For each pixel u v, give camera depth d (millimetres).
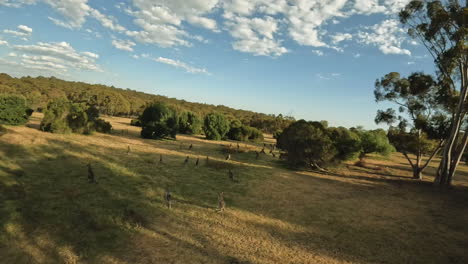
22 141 25297
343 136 29062
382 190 19516
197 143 43562
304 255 8945
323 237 10477
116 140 35594
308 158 26109
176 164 23438
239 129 59531
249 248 9172
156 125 42594
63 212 10961
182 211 12312
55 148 24359
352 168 29875
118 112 110500
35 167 17406
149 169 20375
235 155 33344
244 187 17656
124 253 8320
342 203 15289
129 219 10820
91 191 13883
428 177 27281
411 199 17172
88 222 10297
